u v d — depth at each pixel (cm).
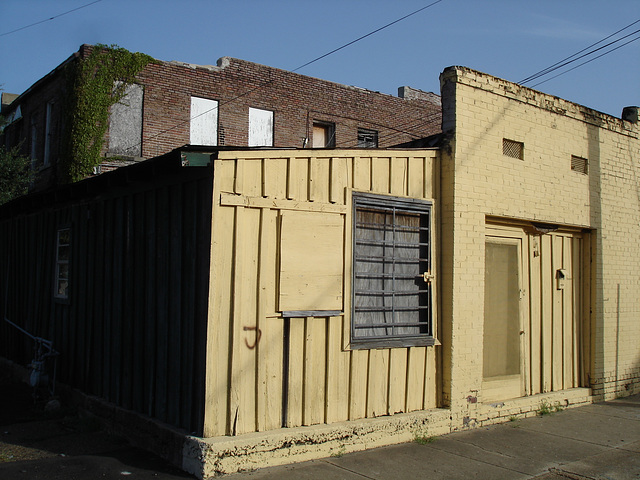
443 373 767
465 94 798
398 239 746
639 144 1098
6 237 1230
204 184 616
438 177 789
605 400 992
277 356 621
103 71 1688
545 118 913
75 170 1614
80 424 763
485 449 687
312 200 659
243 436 582
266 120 2105
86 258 862
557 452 686
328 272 661
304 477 567
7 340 1177
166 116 1828
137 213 740
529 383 894
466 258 783
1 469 580
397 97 2522
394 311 730
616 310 1027
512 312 875
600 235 1002
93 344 820
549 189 911
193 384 605
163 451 622
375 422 678
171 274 661
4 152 1859
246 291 602
